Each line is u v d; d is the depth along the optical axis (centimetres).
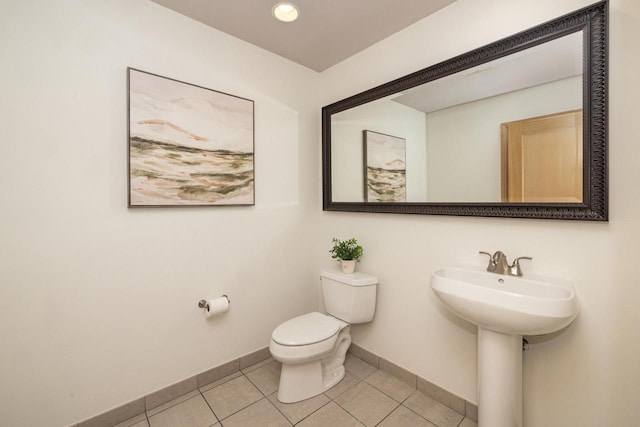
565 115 126
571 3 125
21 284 132
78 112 144
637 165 112
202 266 187
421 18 179
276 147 223
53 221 139
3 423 130
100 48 149
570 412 130
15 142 129
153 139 164
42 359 138
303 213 242
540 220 135
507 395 130
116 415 156
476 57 152
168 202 170
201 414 163
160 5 167
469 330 161
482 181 153
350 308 196
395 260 195
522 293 132
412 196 182
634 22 112
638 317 113
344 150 226
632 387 115
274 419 159
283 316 230
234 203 199
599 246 121
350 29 190
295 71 233
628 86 113
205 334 189
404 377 191
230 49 196
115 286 156
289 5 167
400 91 187
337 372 198
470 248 159
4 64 127
